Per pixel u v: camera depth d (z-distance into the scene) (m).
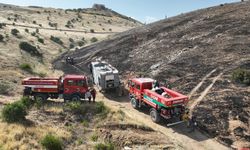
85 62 47.50
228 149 19.59
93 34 93.25
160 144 18.92
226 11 52.59
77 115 22.69
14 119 19.81
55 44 69.25
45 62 49.00
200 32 45.38
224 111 23.67
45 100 25.56
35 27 88.69
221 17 49.62
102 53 49.31
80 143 18.36
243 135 20.70
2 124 18.80
